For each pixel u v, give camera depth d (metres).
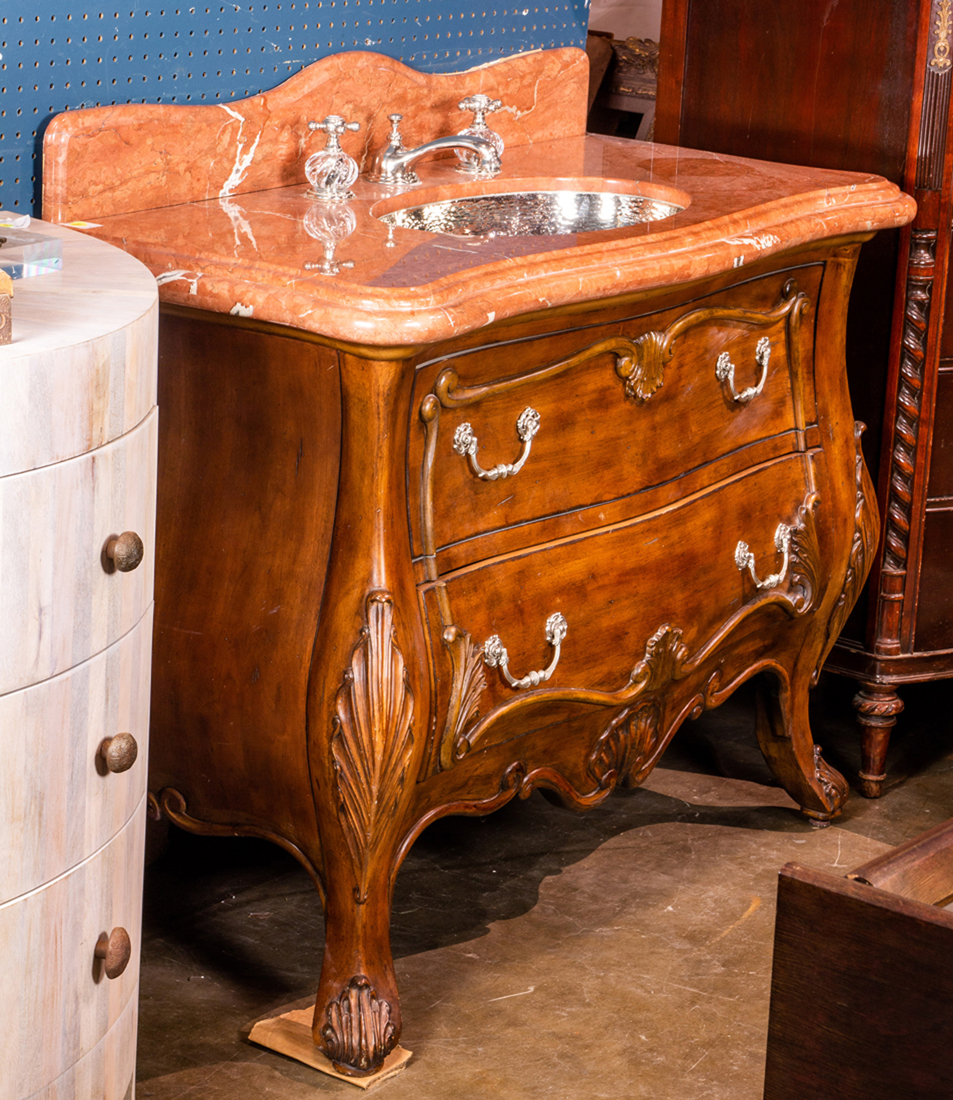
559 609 2.18
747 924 2.47
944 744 3.21
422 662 1.96
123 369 1.45
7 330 1.34
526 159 2.77
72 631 1.45
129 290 1.58
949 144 2.67
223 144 2.31
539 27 2.95
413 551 1.98
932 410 2.80
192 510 2.05
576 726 2.33
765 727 2.80
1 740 1.40
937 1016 1.25
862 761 2.97
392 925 2.42
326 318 1.79
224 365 1.98
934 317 2.76
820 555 2.65
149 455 1.55
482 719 2.08
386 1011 2.03
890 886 1.41
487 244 2.07
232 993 2.23
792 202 2.41
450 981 2.27
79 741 1.49
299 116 2.43
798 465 2.60
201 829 2.16
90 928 1.56
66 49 2.13
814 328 2.59
